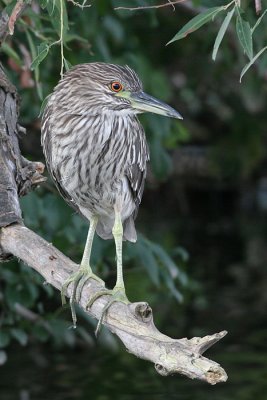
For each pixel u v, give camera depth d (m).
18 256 7.41
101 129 8.66
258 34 10.51
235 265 19.38
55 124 8.73
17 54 10.79
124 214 9.11
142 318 6.53
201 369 5.93
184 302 16.59
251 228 23.22
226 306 16.36
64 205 11.01
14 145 8.19
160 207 24.23
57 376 13.24
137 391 12.55
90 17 12.40
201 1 10.65
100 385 12.81
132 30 16.67
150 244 11.42
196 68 20.39
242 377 13.00
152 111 8.71
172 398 12.27
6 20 8.76
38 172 8.25
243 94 20.23
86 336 12.21
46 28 10.52
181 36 7.55
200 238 21.97
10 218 7.49
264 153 24.00
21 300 11.49
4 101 8.31
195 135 23.42
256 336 14.73
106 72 8.68
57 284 7.23
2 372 13.48
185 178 24.05
